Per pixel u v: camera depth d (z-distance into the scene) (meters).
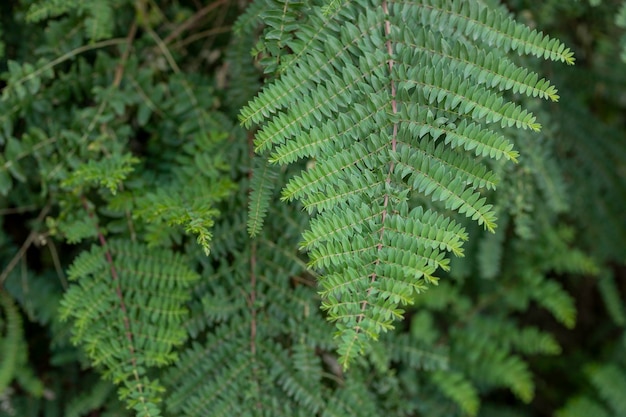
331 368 1.46
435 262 1.15
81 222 1.37
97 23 1.41
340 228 1.15
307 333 1.39
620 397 1.75
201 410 1.35
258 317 1.39
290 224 1.38
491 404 1.83
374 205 1.16
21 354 1.50
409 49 1.20
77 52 1.43
